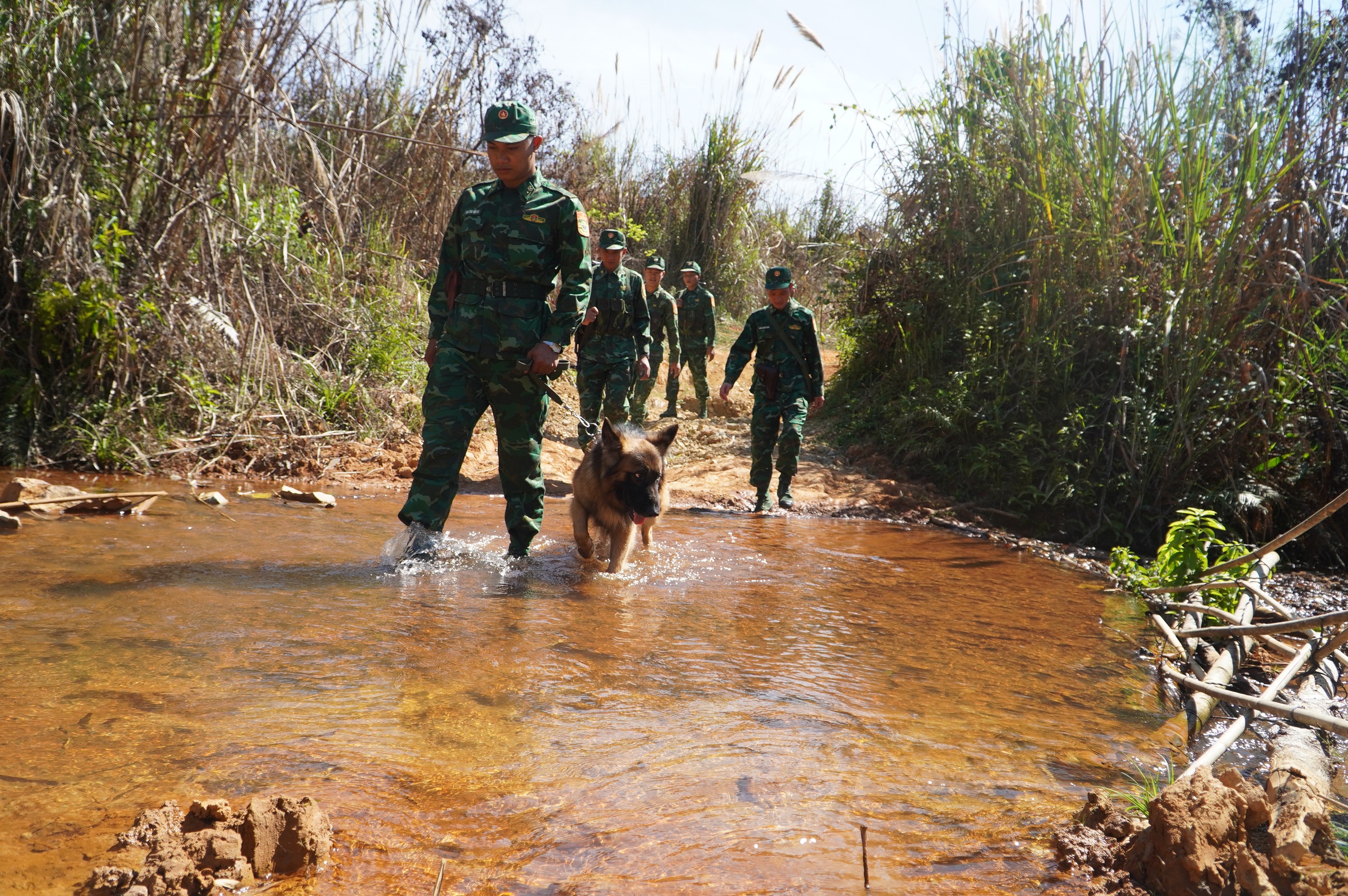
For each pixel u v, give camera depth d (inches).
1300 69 303.7
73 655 122.8
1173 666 155.7
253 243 343.0
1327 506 154.9
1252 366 299.6
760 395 327.3
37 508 209.5
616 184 728.3
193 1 306.8
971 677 144.0
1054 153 356.2
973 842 88.0
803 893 76.4
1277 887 80.9
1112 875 82.3
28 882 71.8
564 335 199.2
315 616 149.1
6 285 291.0
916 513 330.0
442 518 199.9
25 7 287.9
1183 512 214.2
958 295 406.6
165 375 309.7
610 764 100.4
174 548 191.0
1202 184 306.8
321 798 88.7
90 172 300.5
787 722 116.9
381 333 393.1
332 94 402.6
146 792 87.8
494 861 79.7
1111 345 339.3
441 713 111.8
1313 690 144.4
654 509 206.7
